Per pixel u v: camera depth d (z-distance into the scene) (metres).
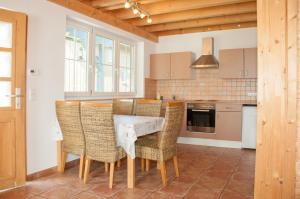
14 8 2.86
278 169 2.01
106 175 3.26
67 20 3.81
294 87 1.96
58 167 3.39
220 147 5.08
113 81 4.98
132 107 4.09
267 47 2.02
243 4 4.08
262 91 2.04
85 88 4.25
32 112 3.08
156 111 3.86
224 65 5.29
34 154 3.11
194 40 5.90
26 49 3.00
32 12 3.07
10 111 2.81
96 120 2.74
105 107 2.66
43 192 2.67
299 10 1.95
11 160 2.81
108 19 4.43
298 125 1.97
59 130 3.30
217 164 3.82
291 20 1.96
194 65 5.43
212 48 5.60
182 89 6.07
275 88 2.00
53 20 3.36
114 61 4.99
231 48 5.52
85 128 2.87
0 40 2.76
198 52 5.87
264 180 2.05
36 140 3.13
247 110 4.89
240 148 4.97
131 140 2.73
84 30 4.14
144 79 5.80
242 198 2.57
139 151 3.03
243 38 5.44
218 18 4.85
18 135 2.87
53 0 3.35
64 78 3.56
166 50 6.19
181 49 6.04
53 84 3.37
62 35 3.50
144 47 5.77
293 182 1.98
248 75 5.11
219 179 3.14
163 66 5.92
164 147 2.92
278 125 2.00
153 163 3.91
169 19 4.68
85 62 4.24
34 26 3.10
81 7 3.82
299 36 1.95
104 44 4.73
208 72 5.80
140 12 3.53
